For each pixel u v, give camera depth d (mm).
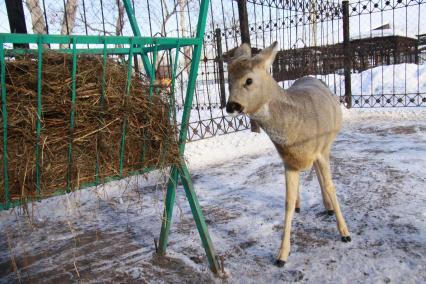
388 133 8000
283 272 3199
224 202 4879
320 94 3766
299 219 4180
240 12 8023
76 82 2408
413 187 4691
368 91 14633
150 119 2730
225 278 3182
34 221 4672
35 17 6664
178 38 2811
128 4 3447
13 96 2227
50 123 2305
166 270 3369
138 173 2795
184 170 3066
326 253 3430
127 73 2627
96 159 2523
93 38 2328
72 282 3309
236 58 3076
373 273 3047
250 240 3803
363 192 4719
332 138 3887
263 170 6086
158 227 4305
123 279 3287
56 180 2402
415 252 3266
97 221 4605
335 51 15922
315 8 11625
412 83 14602
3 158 2146
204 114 11266
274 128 3148
